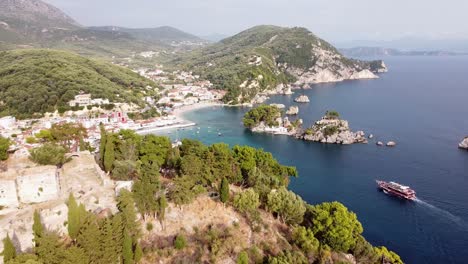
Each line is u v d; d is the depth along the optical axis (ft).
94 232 191.72
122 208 230.68
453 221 418.92
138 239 232.12
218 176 342.23
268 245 265.34
